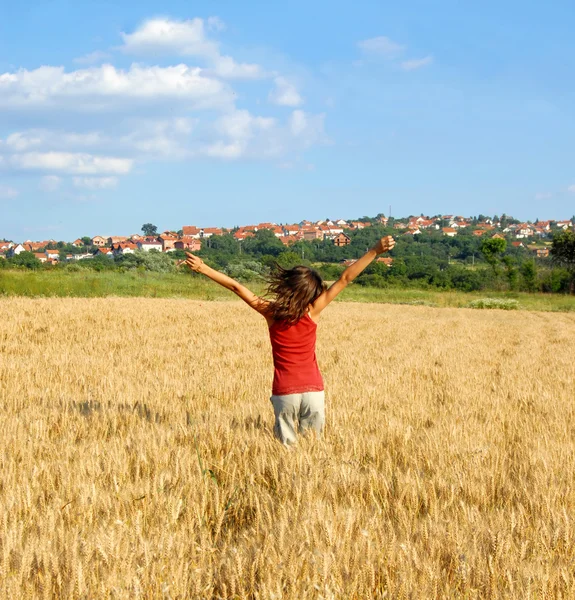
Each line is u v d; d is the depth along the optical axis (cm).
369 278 6912
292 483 417
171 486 413
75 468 441
